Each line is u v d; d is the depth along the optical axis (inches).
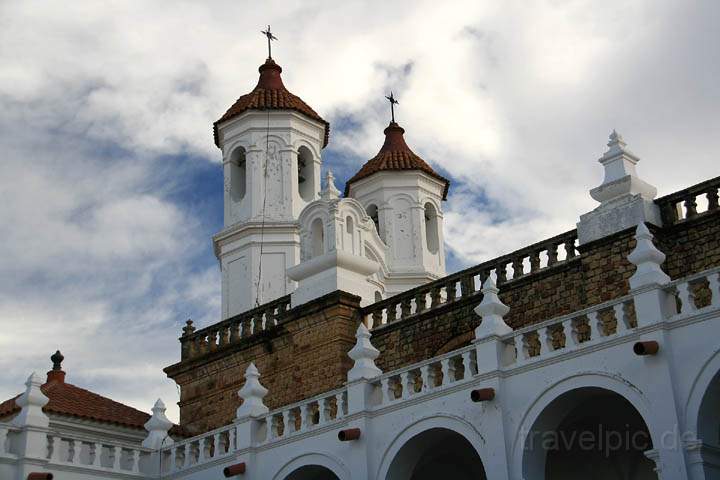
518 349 927.0
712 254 1067.9
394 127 2037.4
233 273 1739.7
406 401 996.6
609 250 1120.8
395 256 1878.7
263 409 1149.7
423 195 1943.9
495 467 906.1
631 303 864.3
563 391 880.9
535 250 1216.2
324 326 1353.3
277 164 1785.2
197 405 1510.8
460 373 1050.7
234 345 1465.3
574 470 1101.1
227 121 1824.6
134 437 1398.9
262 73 1903.3
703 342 805.9
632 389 836.0
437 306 1289.4
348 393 1042.7
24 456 1101.7
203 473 1171.9
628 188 1125.7
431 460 1112.2
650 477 1088.2
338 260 1368.1
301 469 1081.4
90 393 1482.5
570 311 1153.4
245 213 1763.0
